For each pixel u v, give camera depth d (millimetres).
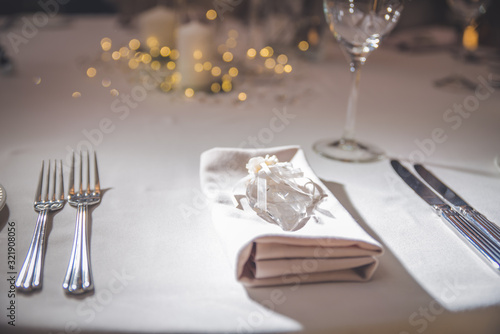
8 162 530
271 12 1005
